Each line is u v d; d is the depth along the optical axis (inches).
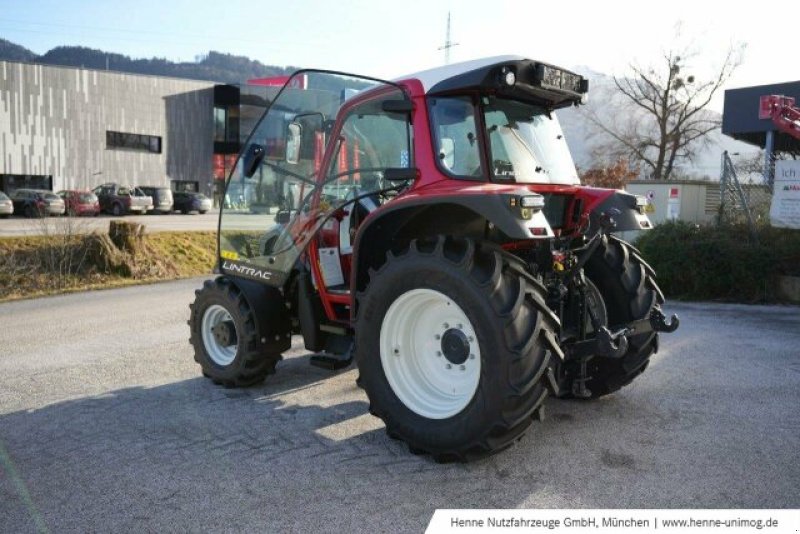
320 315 179.8
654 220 480.4
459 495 123.0
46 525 114.0
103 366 225.3
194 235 601.9
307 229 170.4
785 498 119.4
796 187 366.3
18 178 1343.5
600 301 169.3
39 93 1362.0
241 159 183.8
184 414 171.8
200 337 201.8
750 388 186.9
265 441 151.7
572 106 171.5
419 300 141.7
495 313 126.0
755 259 341.7
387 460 140.0
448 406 139.1
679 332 264.4
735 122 837.2
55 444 151.5
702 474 129.7
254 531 111.0
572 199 169.3
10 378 210.4
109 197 1213.7
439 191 140.9
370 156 161.0
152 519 115.6
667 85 1332.4
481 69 143.4
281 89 172.9
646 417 163.5
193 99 1620.3
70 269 476.4
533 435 152.2
